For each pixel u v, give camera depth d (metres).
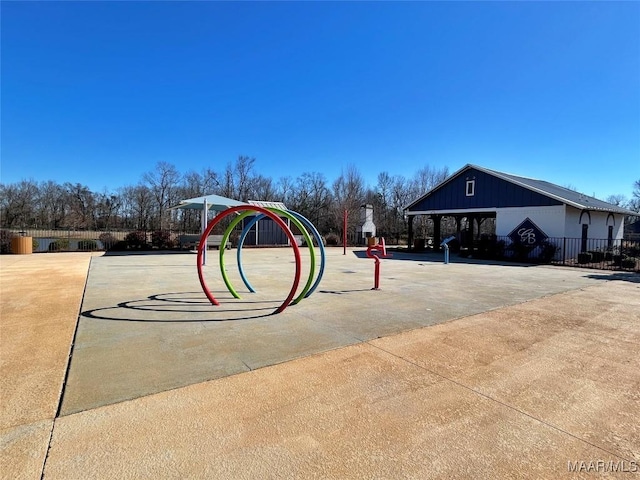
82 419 2.21
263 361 3.22
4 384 2.69
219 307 5.35
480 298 6.21
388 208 37.56
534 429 2.17
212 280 8.00
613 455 1.92
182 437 2.04
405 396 2.58
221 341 3.76
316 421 2.23
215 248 18.95
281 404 2.44
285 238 22.83
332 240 24.33
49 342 3.67
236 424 2.18
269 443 1.99
